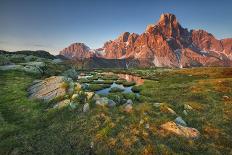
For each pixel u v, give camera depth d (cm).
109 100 3138
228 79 7644
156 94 5978
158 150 1775
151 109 3025
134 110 2866
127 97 5125
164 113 2920
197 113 3319
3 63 7831
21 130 2217
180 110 3484
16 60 10050
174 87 6881
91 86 8506
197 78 11250
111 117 2523
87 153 1725
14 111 2784
